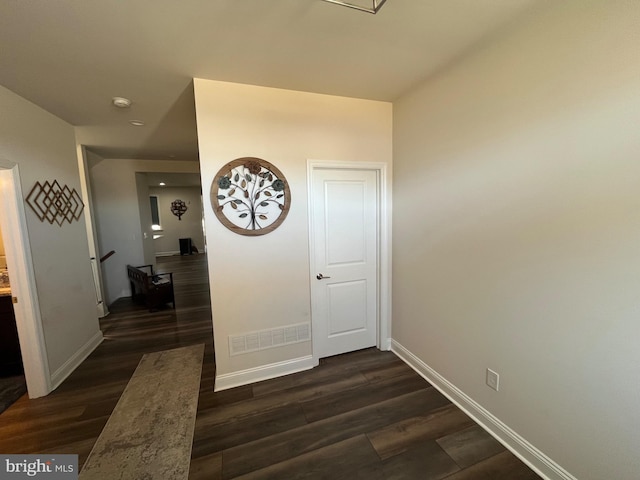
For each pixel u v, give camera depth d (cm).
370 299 295
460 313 204
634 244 114
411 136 242
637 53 109
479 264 185
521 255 158
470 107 183
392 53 181
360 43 169
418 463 163
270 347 247
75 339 281
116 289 502
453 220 204
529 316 157
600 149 122
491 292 178
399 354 281
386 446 174
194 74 200
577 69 127
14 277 218
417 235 243
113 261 498
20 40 154
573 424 140
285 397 222
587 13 123
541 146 144
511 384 169
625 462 123
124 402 177
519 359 164
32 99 233
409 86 230
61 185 277
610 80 117
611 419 126
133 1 129
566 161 134
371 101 258
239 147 220
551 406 149
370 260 289
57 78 199
